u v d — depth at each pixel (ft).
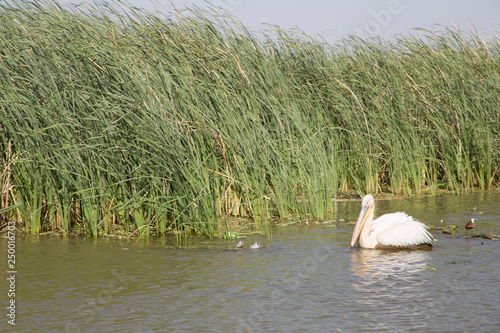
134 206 34.45
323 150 43.14
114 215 37.86
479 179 53.21
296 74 49.47
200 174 34.60
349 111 49.21
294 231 36.29
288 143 40.96
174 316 21.18
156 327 20.16
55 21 36.58
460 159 51.96
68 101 35.06
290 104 43.14
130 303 22.70
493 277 25.07
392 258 28.86
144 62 36.47
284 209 40.52
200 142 36.29
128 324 20.49
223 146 37.09
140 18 40.22
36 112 33.94
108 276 26.43
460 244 31.60
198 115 36.06
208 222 34.53
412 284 24.27
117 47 36.01
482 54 57.41
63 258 29.86
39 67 35.17
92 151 33.91
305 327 19.83
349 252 30.35
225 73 39.09
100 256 30.25
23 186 35.88
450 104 52.39
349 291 23.52
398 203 46.09
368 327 19.69
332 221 39.34
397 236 30.42
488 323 19.86
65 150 34.06
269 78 42.52
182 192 34.50
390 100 50.57
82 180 35.22
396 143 50.29
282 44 50.39
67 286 25.00
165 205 34.65
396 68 52.60
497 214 40.27
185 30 41.68
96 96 34.27
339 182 52.47
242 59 41.75
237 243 33.04
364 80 51.42
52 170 35.27
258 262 28.50
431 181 52.80
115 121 33.58
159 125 34.19
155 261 29.09
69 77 35.76
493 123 52.70
